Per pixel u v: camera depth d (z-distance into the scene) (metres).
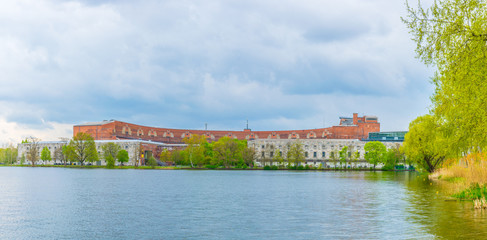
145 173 141.25
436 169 101.19
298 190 67.12
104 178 104.44
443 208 40.16
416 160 107.06
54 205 46.56
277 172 163.00
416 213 37.56
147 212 40.78
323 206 44.84
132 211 41.56
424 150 97.00
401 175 130.38
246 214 39.12
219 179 103.25
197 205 46.47
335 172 165.38
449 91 36.59
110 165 197.38
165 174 134.25
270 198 53.94
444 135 43.09
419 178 102.31
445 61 29.09
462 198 47.31
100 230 31.44
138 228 32.22
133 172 150.25
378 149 190.38
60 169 181.12
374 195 56.62
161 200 51.62
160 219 36.34
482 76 28.75
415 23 29.11
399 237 27.33
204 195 58.50
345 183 85.62
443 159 99.31
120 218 37.03
